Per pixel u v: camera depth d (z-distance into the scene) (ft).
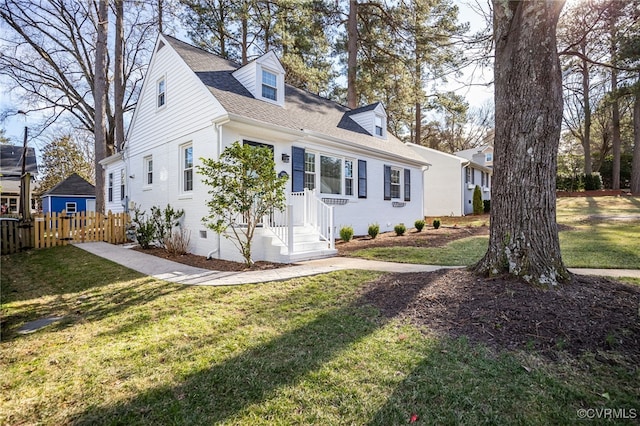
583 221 38.40
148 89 34.73
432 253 24.16
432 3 50.08
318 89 66.03
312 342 9.87
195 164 27.14
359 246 29.14
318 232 26.78
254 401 7.20
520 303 11.07
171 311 13.00
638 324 9.76
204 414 6.84
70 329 11.52
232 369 8.49
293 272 18.84
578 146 108.58
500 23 13.82
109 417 6.84
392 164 44.11
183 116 28.84
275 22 56.39
